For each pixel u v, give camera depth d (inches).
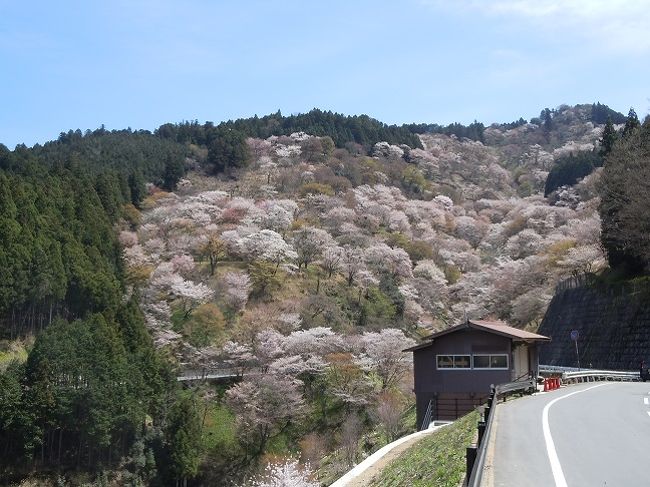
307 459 1523.1
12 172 2485.2
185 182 3730.3
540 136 6471.5
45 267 1863.9
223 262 2659.9
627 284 1512.1
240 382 1859.0
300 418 1740.9
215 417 1797.5
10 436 1456.7
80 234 2245.3
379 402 1691.7
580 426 533.0
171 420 1621.6
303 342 1959.9
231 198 3326.8
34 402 1440.7
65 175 2659.9
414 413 1505.9
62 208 2295.8
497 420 578.9
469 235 3636.8
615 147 1759.4
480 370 1071.6
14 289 1796.3
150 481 1546.5
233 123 4968.0
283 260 2608.3
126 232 2755.9
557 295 1913.1
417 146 5251.0
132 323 1870.1
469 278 2775.6
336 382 1827.0
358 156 4456.2
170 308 2278.5
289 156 4128.9
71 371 1526.8
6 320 1881.2
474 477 245.1
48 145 4411.9
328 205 3309.5
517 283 2349.9
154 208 3213.6
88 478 1502.2
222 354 2018.9
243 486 1341.0
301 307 2317.9
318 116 5152.6
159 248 2679.6
